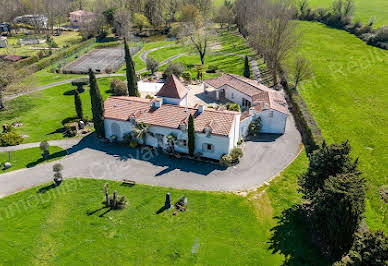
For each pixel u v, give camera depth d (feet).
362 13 440.86
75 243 122.01
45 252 118.52
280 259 114.32
